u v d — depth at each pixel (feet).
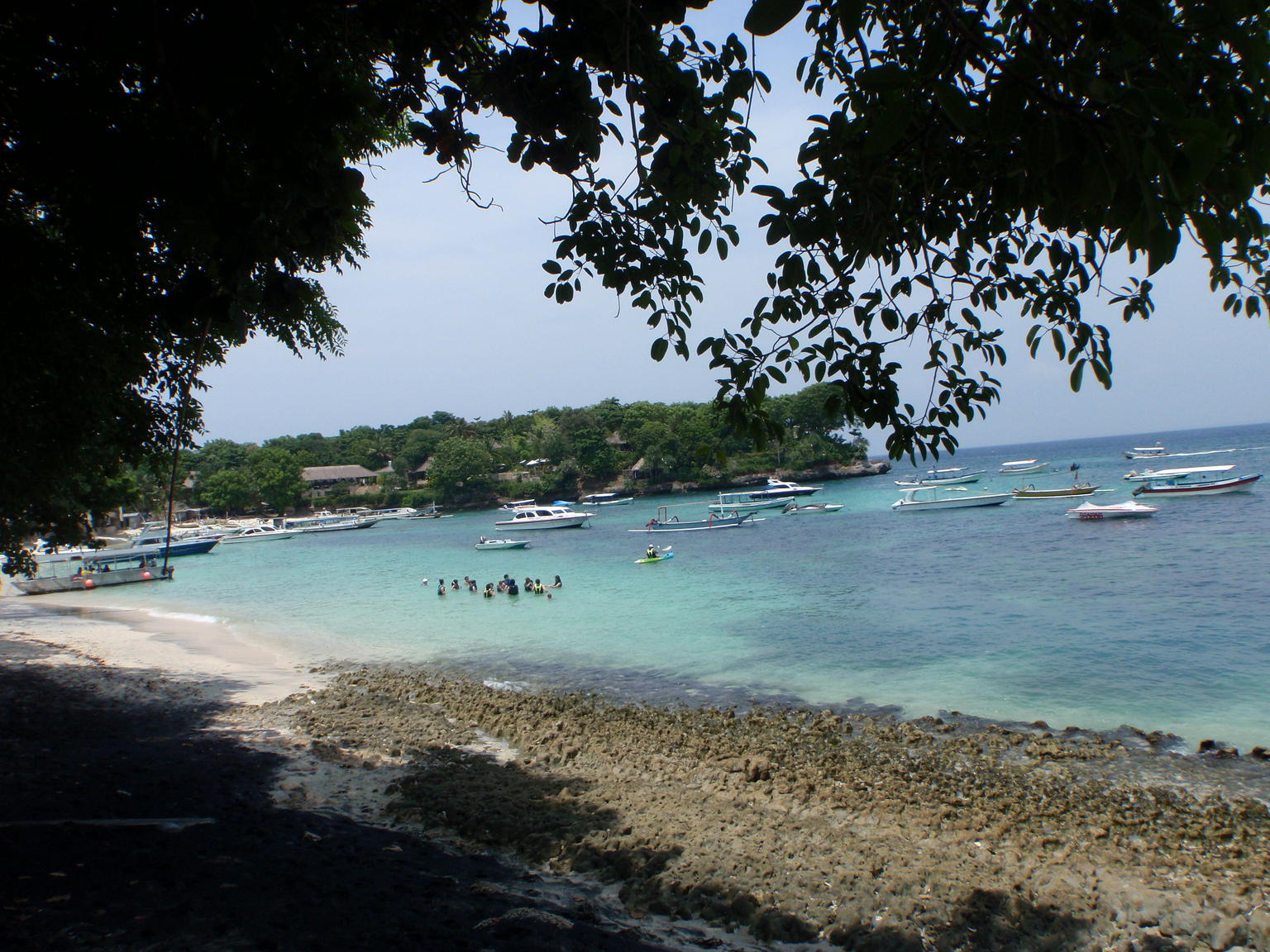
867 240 14.43
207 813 29.89
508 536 246.06
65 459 34.32
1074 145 8.11
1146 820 32.83
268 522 383.24
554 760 42.37
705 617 89.15
